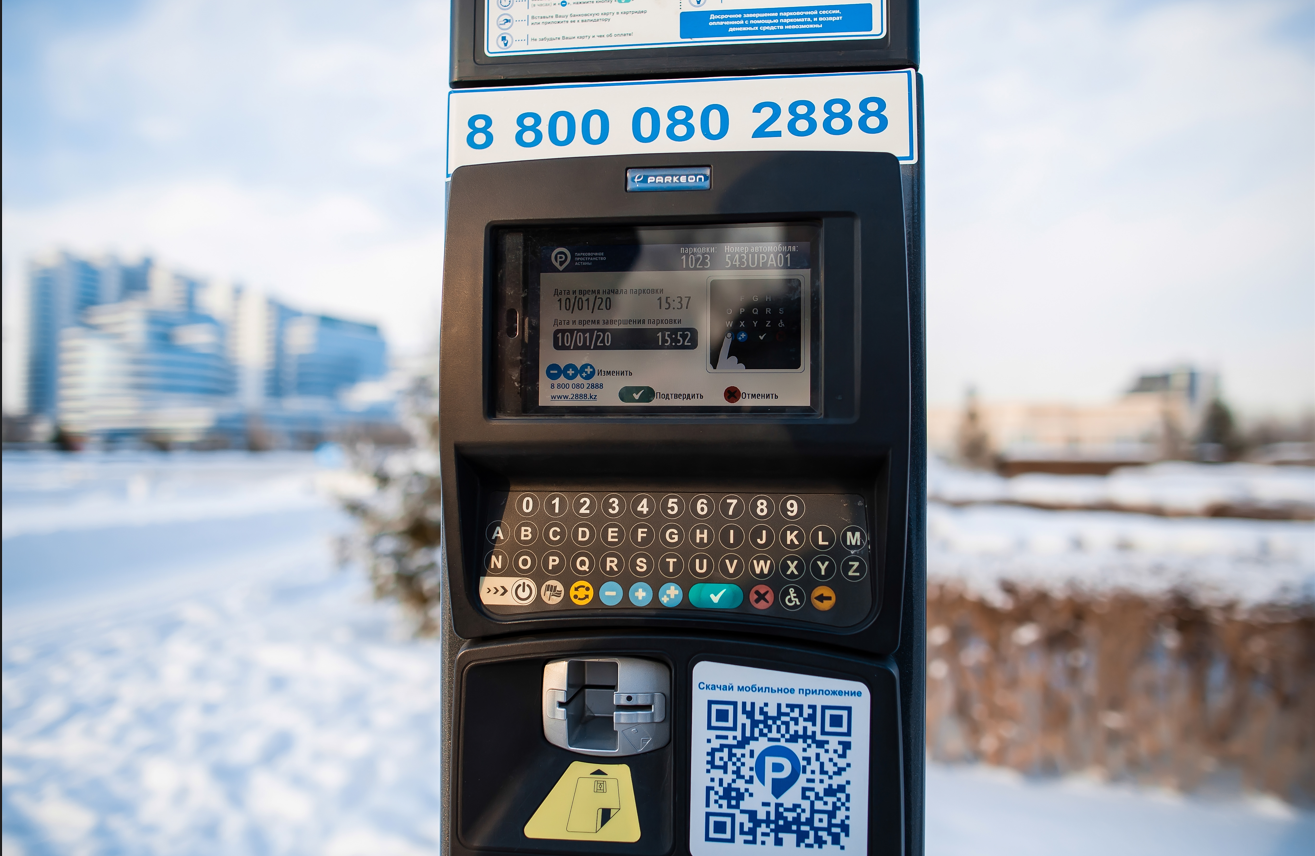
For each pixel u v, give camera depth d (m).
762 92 0.82
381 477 5.04
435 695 4.32
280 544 9.77
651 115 0.83
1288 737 3.02
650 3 0.84
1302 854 2.72
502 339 0.77
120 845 2.90
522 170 0.76
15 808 3.19
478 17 0.86
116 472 21.22
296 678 4.67
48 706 4.31
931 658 3.36
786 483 0.76
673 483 0.77
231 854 2.81
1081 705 3.21
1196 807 2.97
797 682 0.76
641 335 0.76
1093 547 4.49
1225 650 3.15
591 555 0.77
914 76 0.81
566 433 0.74
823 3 0.82
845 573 0.75
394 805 3.08
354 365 79.94
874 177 0.73
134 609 6.47
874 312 0.72
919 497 0.78
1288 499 6.84
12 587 7.08
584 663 0.86
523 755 0.81
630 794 0.80
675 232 0.76
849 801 0.75
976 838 2.77
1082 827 2.84
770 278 0.75
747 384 0.74
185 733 3.89
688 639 0.77
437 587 4.99
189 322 64.50
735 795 0.77
